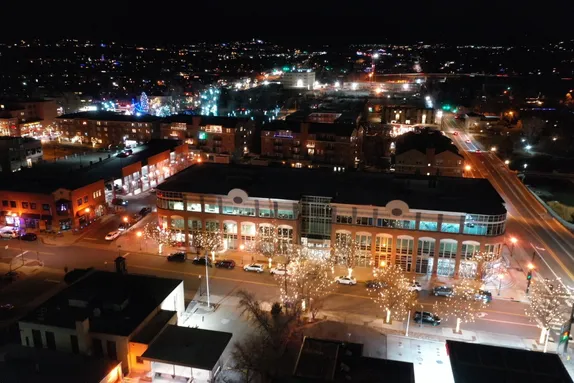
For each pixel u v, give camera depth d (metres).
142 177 130.62
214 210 94.19
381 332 68.12
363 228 87.31
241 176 102.81
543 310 67.06
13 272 83.50
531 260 92.31
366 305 75.56
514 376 47.72
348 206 87.00
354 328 69.00
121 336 57.38
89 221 107.44
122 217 111.38
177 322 67.75
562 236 105.38
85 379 50.94
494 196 90.44
